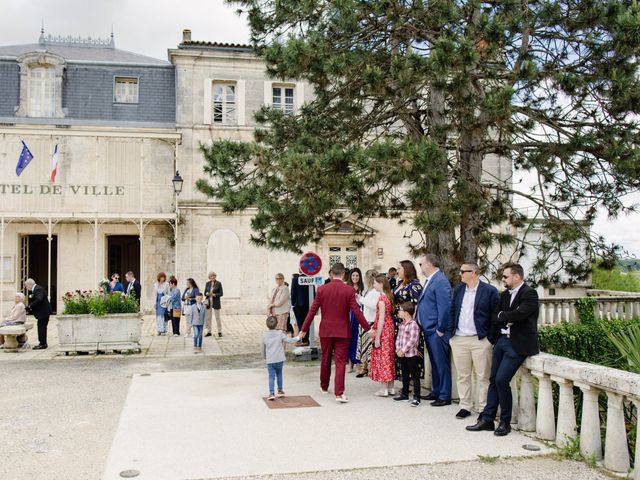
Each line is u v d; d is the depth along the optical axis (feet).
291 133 40.93
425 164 27.89
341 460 18.20
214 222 75.66
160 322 54.49
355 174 29.91
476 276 23.32
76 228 74.54
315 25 36.45
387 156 28.04
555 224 36.94
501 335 21.52
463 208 31.58
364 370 32.50
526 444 19.98
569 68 31.78
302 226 37.88
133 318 42.96
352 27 33.12
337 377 26.09
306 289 46.03
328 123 40.34
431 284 25.49
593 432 18.54
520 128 34.24
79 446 19.88
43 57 73.92
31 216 69.41
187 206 74.84
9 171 73.46
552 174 37.35
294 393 28.07
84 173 74.69
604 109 32.35
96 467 17.76
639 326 23.94
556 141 34.12
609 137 31.73
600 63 30.78
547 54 32.78
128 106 76.02
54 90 74.74
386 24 33.42
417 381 25.35
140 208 72.38
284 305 43.37
